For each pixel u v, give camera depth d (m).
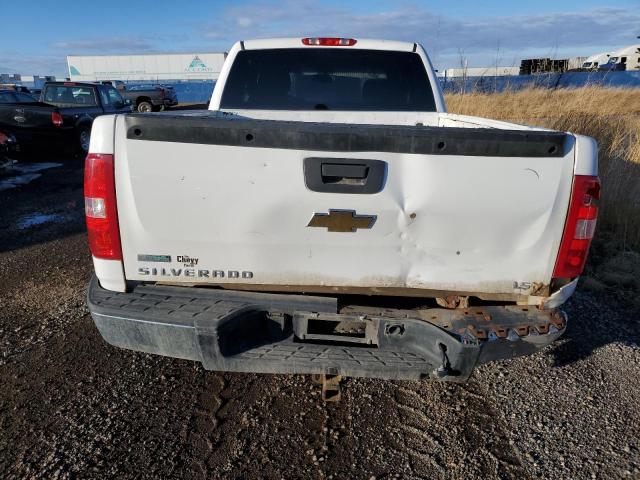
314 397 3.00
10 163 9.65
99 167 2.25
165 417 2.79
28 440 2.58
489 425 2.79
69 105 12.70
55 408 2.83
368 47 4.23
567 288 2.43
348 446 2.61
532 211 2.30
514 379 3.22
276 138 2.21
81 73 45.78
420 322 2.37
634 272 4.91
